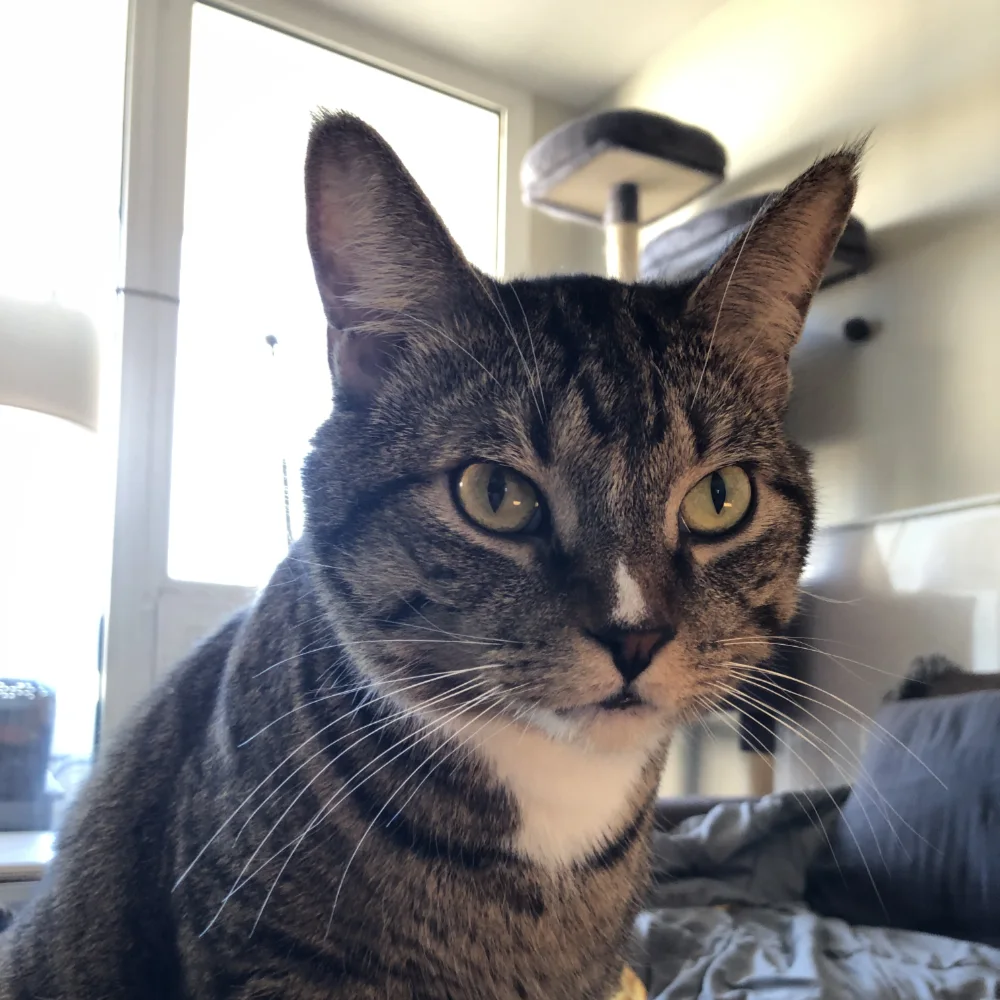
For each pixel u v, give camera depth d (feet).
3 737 1.84
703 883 1.33
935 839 1.19
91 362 1.58
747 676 0.80
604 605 0.68
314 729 0.69
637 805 0.80
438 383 0.75
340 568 0.73
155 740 0.80
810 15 2.14
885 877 1.23
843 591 1.84
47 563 1.92
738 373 0.81
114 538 2.00
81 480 1.96
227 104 2.21
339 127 0.73
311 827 0.66
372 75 2.44
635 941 1.09
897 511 1.79
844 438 1.95
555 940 0.74
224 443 2.08
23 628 1.89
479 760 0.72
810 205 0.81
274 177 2.23
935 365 1.80
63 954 0.75
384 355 0.78
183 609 2.04
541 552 0.71
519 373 0.73
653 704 0.70
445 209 2.57
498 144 2.63
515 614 0.69
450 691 0.71
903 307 1.86
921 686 1.47
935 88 1.86
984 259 1.74
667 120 1.95
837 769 1.50
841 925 1.21
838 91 2.07
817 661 1.84
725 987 1.05
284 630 0.75
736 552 0.77
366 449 0.75
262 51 2.28
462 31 2.43
